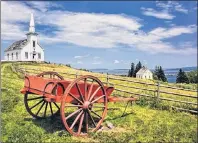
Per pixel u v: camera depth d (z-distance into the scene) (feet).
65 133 29.01
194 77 355.15
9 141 26.18
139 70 397.39
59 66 233.76
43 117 34.99
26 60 255.50
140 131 32.07
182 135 31.60
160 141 29.32
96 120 34.86
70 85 28.71
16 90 55.26
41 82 30.58
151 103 46.32
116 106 44.27
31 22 258.16
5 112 36.47
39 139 27.37
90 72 145.18
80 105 29.76
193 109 44.52
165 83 135.54
